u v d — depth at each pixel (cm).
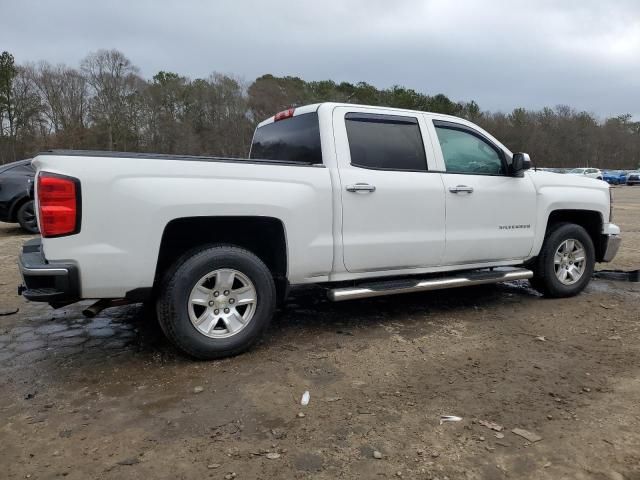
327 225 403
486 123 7375
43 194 316
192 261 357
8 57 4916
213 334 370
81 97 5322
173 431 276
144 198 334
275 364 368
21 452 256
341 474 239
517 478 236
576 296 566
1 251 848
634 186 4744
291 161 443
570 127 7988
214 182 358
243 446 261
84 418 290
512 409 301
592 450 259
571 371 357
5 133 5022
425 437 270
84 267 323
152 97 5400
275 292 392
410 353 391
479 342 416
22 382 338
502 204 496
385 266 436
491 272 502
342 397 316
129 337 427
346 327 455
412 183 441
